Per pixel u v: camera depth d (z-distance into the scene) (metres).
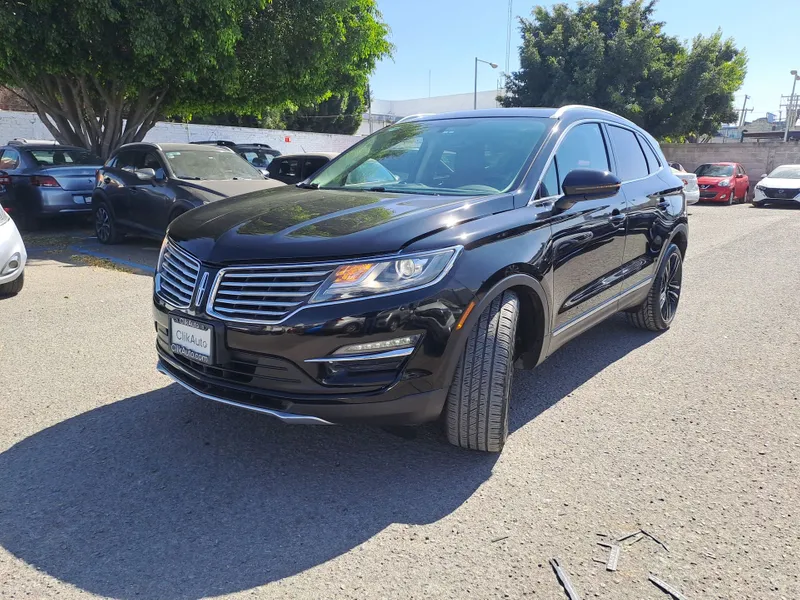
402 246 2.81
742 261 9.27
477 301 2.95
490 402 3.09
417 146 4.25
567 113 4.27
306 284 2.75
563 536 2.64
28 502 2.87
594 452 3.37
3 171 11.17
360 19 15.05
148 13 10.84
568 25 27.88
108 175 9.86
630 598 2.28
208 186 8.45
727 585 2.34
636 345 5.21
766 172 27.47
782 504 2.88
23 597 2.28
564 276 3.67
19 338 5.19
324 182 4.29
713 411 3.90
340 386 2.77
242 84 14.59
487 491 2.98
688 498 2.93
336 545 2.58
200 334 2.96
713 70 27.47
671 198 5.34
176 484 3.03
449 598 2.29
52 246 9.97
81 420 3.69
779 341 5.32
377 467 3.19
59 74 12.88
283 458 3.28
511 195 3.46
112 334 5.31
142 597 2.29
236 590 2.32
